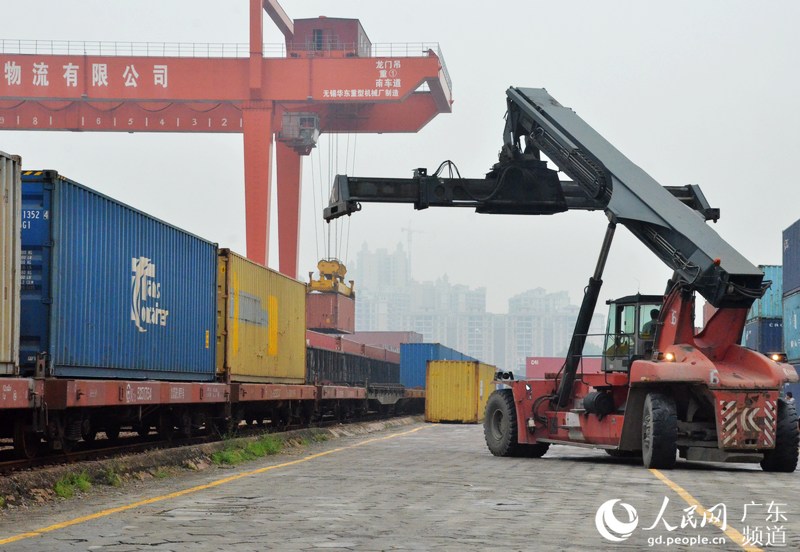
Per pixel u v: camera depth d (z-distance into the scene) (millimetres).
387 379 51688
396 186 20312
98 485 13086
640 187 17781
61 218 14461
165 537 8234
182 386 19172
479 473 15102
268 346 26469
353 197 20125
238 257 23609
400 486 12742
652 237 17406
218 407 22891
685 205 17688
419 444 24750
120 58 55625
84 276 15258
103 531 8602
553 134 19234
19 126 58906
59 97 55438
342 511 10000
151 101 56062
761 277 15984
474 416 45219
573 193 20688
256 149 56188
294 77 56656
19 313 12969
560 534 8539
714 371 15867
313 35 60719
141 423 19625
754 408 15859
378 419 44531
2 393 12242
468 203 20406
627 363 18266
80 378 15281
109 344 16266
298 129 61094
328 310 53188
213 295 22125
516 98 20375
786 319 36562
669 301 16922
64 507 10914
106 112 59156
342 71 56656
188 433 20859
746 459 15906
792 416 16234
